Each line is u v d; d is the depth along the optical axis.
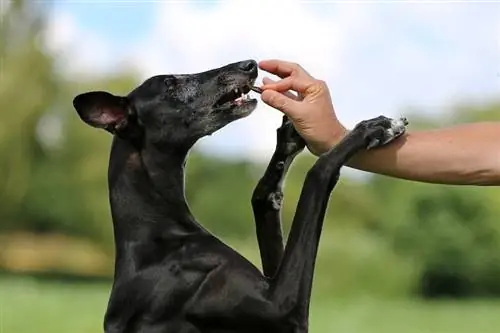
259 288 5.00
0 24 31.78
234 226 31.91
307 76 5.03
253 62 5.62
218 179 32.16
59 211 33.31
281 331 4.94
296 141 5.28
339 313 22.78
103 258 33.47
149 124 5.53
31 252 33.16
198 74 5.62
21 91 31.86
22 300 23.53
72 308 21.70
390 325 20.02
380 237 29.41
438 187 28.47
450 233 28.41
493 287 28.53
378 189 30.08
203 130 5.56
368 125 5.00
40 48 32.03
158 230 5.29
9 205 32.78
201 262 5.12
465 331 18.86
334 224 30.03
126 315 5.14
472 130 5.12
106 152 33.66
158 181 5.44
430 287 28.72
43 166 33.22
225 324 5.04
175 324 5.08
